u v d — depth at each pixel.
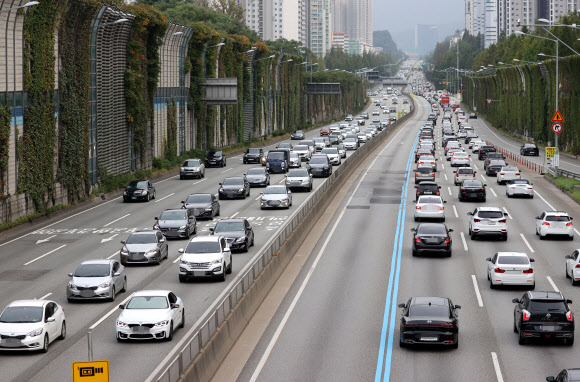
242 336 37.78
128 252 54.53
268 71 196.88
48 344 35.22
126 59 106.44
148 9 108.81
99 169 94.00
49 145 77.44
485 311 42.22
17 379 30.89
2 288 48.16
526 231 68.56
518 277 46.44
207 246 50.19
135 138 109.38
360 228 70.25
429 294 46.06
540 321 35.09
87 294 43.97
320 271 53.03
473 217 64.50
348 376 31.30
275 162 117.06
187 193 94.62
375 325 39.41
